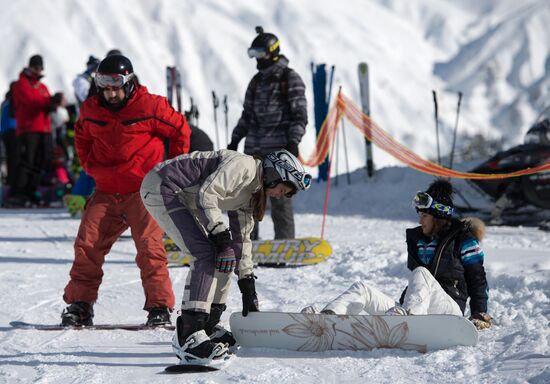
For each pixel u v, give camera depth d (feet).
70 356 31.89
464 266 33.42
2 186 117.29
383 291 46.01
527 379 25.63
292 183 29.96
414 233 34.04
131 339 35.32
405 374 27.71
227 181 29.25
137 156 38.29
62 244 72.23
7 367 30.48
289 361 30.27
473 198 93.15
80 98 85.81
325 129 103.60
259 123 58.44
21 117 108.99
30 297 47.29
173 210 30.12
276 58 58.18
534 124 80.84
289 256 57.06
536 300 39.58
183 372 29.19
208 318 31.40
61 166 115.44
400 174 102.83
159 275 38.27
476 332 29.94
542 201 77.66
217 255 29.71
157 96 38.96
